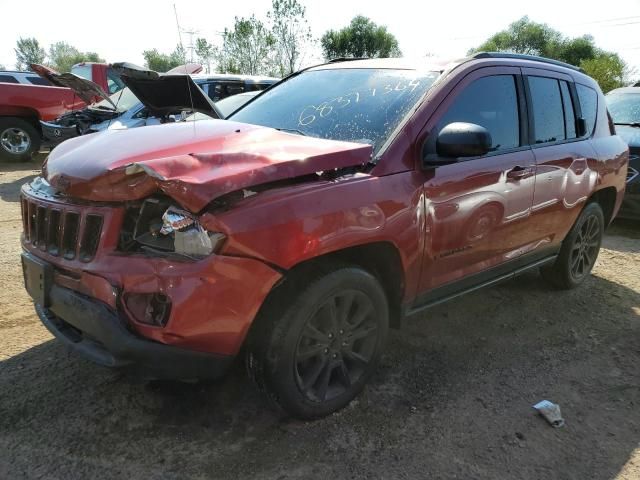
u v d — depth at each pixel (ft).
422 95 10.02
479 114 10.84
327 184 8.10
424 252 9.58
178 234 7.09
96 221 7.66
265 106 12.05
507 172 11.03
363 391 9.87
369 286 9.00
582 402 9.96
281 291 8.08
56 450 8.01
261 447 8.28
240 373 10.16
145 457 7.96
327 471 7.86
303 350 8.45
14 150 38.24
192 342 7.20
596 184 14.34
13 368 10.08
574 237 14.48
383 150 9.09
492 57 11.60
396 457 8.22
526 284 15.89
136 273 7.08
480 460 8.26
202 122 10.32
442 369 10.86
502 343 12.13
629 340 12.57
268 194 7.50
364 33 134.21
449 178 9.75
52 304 8.20
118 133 9.47
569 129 13.60
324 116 10.57
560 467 8.21
